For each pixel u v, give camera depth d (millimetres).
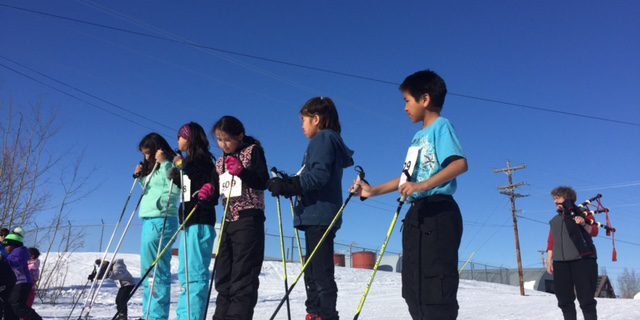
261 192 3859
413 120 3088
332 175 3844
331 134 3824
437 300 2629
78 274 17438
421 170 2902
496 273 41906
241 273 3643
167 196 4863
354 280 23938
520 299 9398
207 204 4266
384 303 9281
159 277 4766
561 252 4949
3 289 6062
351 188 3211
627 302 7145
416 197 2865
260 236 3754
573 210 4961
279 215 3779
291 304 10789
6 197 12922
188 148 4484
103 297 12922
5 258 6113
